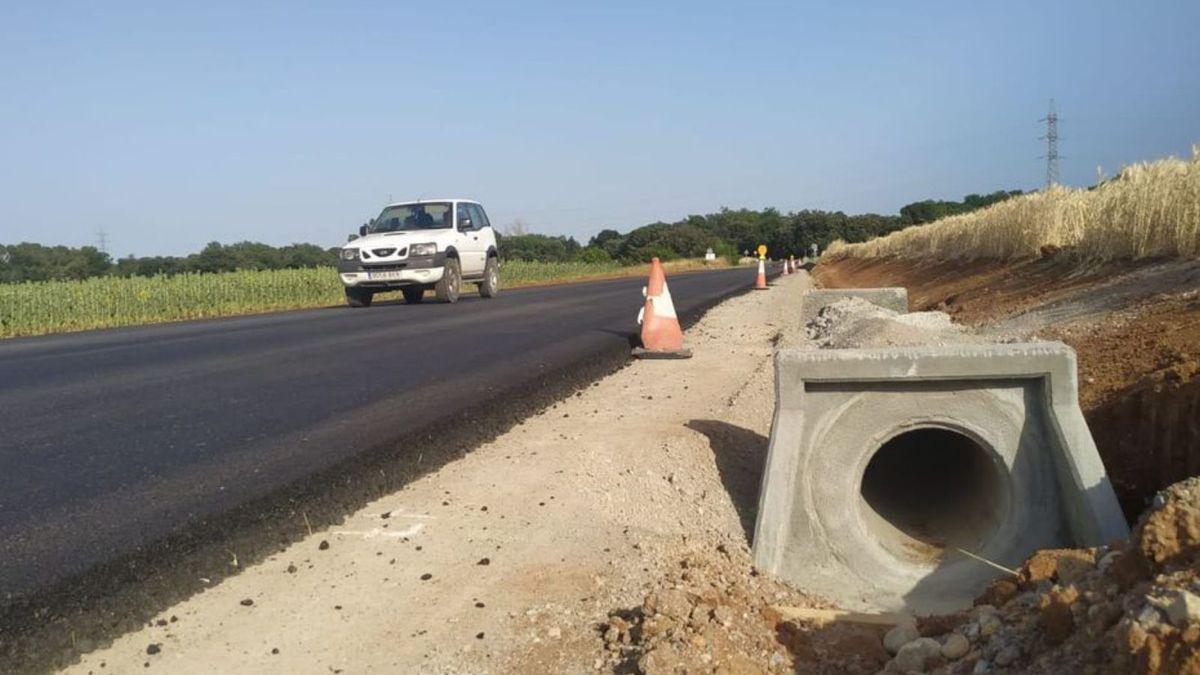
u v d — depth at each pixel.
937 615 4.46
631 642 3.90
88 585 4.37
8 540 4.95
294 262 54.50
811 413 5.38
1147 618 2.88
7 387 9.65
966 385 5.28
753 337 13.82
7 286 21.80
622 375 10.20
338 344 12.96
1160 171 12.21
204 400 8.70
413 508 5.57
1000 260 19.03
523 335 14.04
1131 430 6.20
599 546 5.07
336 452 6.71
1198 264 10.21
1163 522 3.29
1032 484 5.18
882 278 31.00
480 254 23.36
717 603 4.22
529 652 3.89
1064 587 3.51
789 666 3.92
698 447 6.83
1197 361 6.18
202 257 52.81
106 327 19.66
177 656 3.80
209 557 4.73
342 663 3.80
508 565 4.78
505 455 6.71
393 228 22.27
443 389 9.23
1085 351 8.37
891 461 7.15
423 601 4.35
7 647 3.78
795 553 5.23
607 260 79.50
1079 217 15.95
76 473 6.20
